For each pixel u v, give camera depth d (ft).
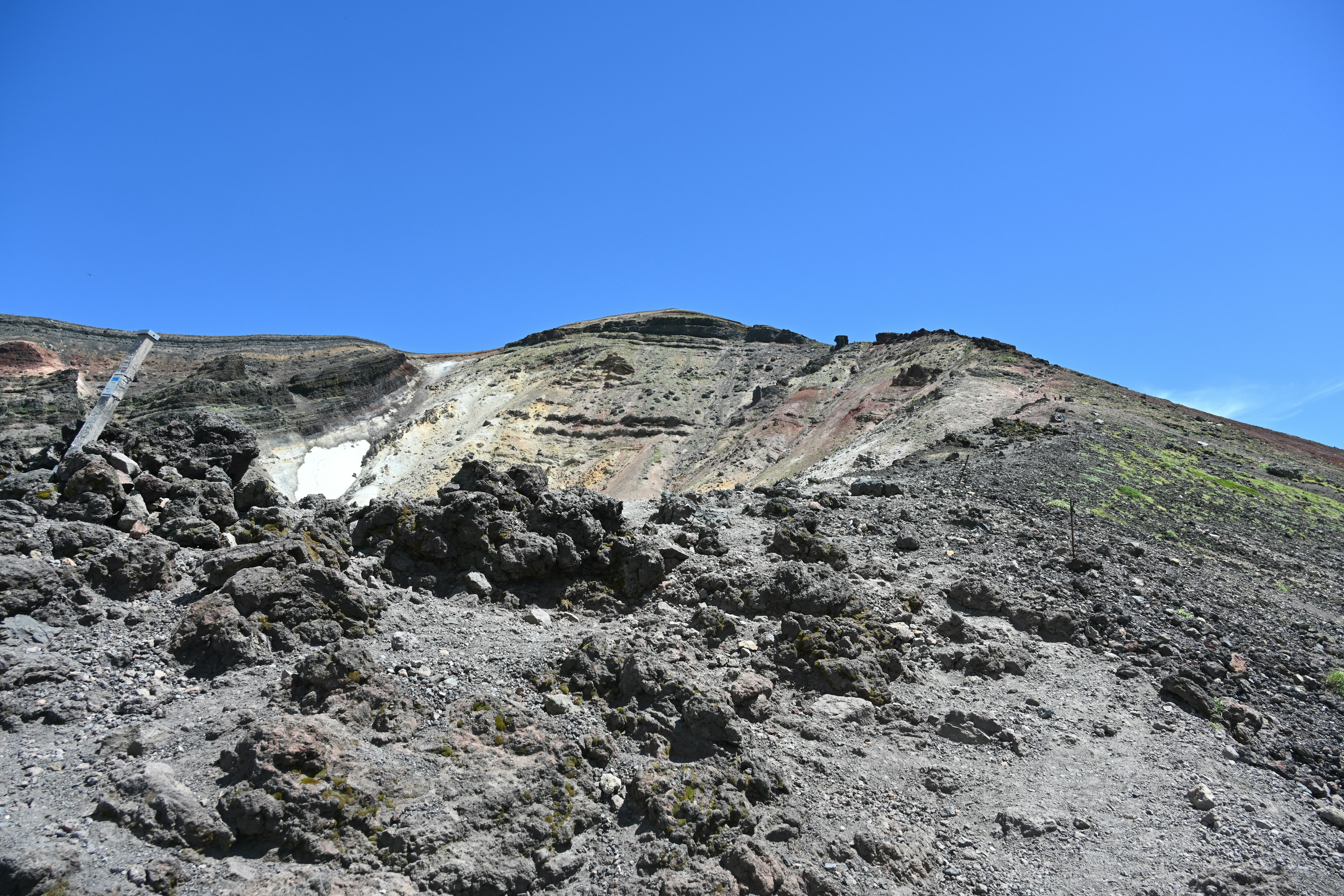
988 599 47.47
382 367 528.22
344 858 23.21
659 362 524.52
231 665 30.60
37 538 33.76
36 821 21.56
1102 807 32.50
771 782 30.71
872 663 39.83
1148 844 30.50
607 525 46.78
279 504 45.42
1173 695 41.57
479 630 36.73
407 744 28.25
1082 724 37.96
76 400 419.13
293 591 33.71
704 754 31.53
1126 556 63.77
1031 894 27.84
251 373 507.30
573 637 37.83
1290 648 50.96
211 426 48.57
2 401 416.05
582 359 530.68
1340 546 92.12
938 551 55.72
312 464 432.66
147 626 31.83
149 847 21.85
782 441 325.83
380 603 36.40
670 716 32.65
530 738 29.60
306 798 23.89
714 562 47.85
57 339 540.52
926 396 235.81
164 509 40.60
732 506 62.95
